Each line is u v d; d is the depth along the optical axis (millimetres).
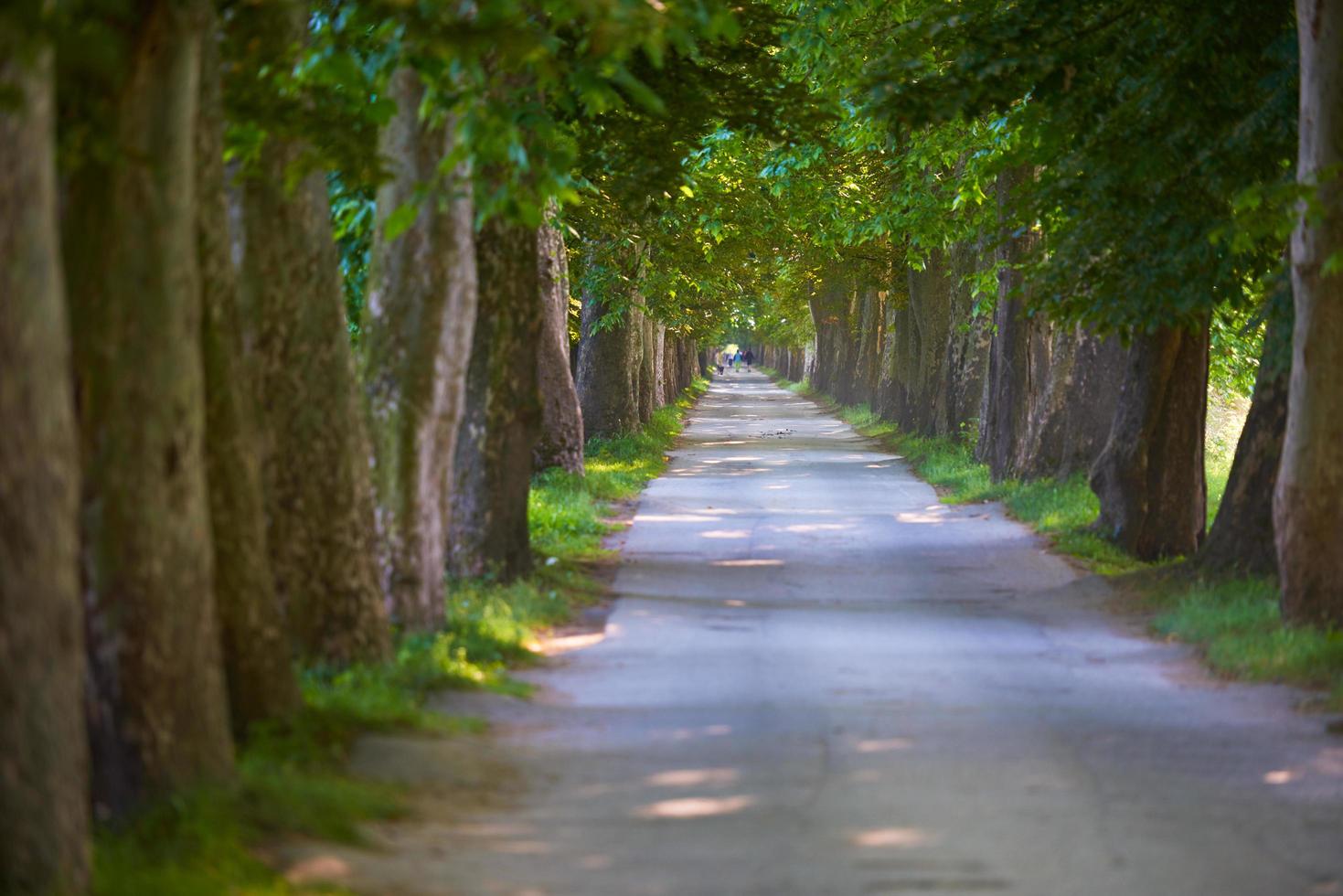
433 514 26312
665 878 12211
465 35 16109
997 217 55156
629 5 16328
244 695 16734
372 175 21141
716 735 18828
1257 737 19078
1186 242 35344
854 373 139000
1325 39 25984
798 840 13570
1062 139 35125
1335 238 25938
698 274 83875
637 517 48500
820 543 42219
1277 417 33062
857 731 19156
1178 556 40781
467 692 21297
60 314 10328
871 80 33938
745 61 38281
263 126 19781
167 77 13586
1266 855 13359
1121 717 20391
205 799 13062
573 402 56719
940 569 37531
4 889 9914
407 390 26016
